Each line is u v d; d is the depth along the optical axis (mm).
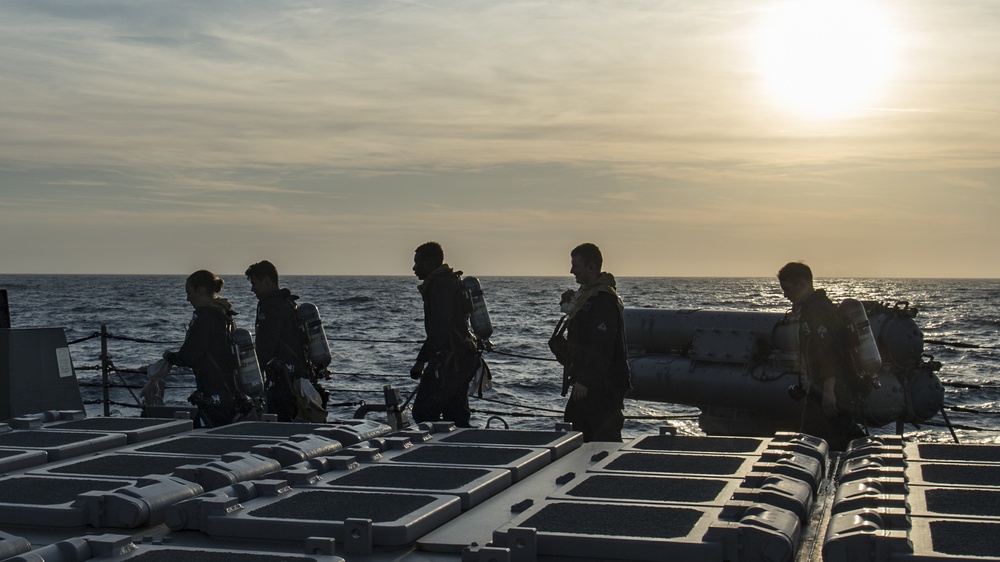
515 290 176875
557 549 2301
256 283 7012
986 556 2100
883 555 2131
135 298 120250
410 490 2814
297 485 2898
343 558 2352
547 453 3496
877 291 187125
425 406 7086
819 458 3330
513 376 30656
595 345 6406
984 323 69188
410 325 65625
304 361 6938
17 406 5949
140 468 3252
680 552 2236
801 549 2441
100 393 22938
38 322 66938
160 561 2203
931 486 2814
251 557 2205
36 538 2609
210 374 6309
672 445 3678
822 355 6020
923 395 8398
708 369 8812
